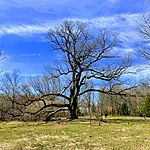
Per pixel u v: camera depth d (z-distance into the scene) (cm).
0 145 1496
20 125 2894
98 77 3388
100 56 3388
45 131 2197
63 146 1423
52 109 3675
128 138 1669
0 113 3328
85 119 3350
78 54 3375
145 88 4159
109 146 1389
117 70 3409
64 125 2723
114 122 2995
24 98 3222
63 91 3416
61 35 3372
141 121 3134
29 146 1447
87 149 1327
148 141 1523
